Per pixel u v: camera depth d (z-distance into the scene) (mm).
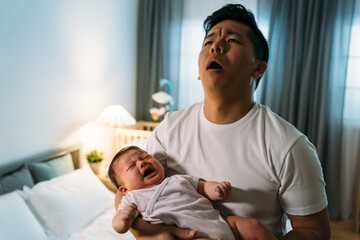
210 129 681
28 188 1799
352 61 2830
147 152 880
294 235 573
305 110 2955
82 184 2062
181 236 646
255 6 3127
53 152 2236
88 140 2719
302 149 582
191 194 700
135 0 3480
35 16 1982
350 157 2932
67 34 2326
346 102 2898
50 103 2188
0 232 1398
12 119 1861
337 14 2748
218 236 618
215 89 605
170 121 801
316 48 2893
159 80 3543
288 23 2965
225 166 652
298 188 576
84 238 1669
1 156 1800
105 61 2916
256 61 637
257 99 3145
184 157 732
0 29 1728
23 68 1916
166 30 3432
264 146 611
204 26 724
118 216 737
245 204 625
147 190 817
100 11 2764
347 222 2928
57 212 1743
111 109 2674
